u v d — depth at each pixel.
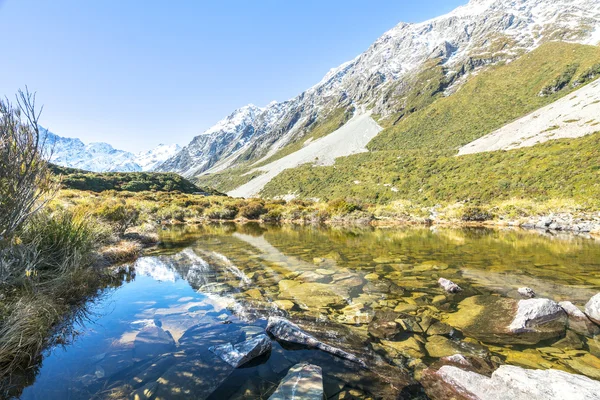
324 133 188.12
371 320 5.27
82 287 6.30
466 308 5.76
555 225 24.03
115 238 12.47
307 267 9.90
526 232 21.94
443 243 16.12
